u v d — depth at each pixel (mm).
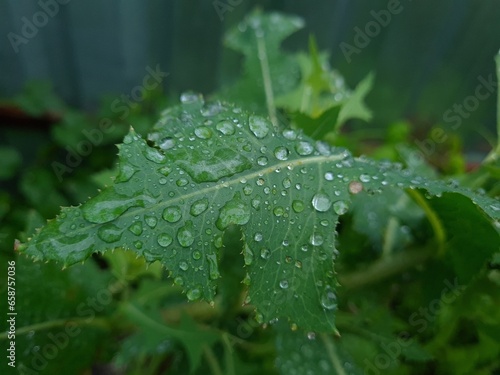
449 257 331
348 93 425
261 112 385
